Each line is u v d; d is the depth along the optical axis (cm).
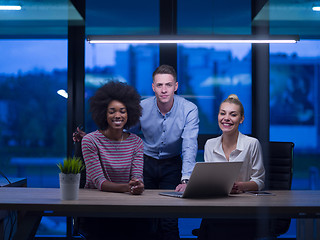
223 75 429
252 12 421
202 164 179
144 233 214
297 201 180
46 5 428
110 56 426
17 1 428
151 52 428
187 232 426
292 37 353
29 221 174
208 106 429
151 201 174
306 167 438
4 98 436
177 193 199
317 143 434
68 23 423
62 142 436
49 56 431
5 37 431
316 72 430
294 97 431
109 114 218
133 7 425
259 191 213
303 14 422
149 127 302
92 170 216
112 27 423
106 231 208
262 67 427
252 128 427
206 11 422
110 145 221
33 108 436
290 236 420
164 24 420
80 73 419
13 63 434
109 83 225
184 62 428
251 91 430
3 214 209
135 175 222
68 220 412
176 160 309
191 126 292
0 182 286
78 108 419
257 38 350
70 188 175
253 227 208
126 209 164
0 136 438
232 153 240
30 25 429
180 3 422
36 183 439
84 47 421
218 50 428
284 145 288
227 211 165
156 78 283
